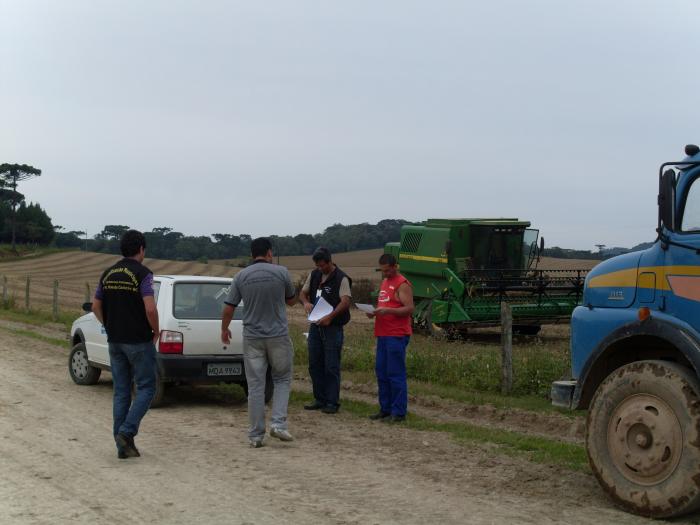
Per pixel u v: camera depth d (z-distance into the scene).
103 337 11.75
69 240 140.75
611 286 6.70
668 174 6.21
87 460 7.58
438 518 5.90
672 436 5.82
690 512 5.94
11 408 10.21
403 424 9.55
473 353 14.66
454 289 19.64
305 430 9.22
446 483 6.89
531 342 19.66
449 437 8.82
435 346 17.30
